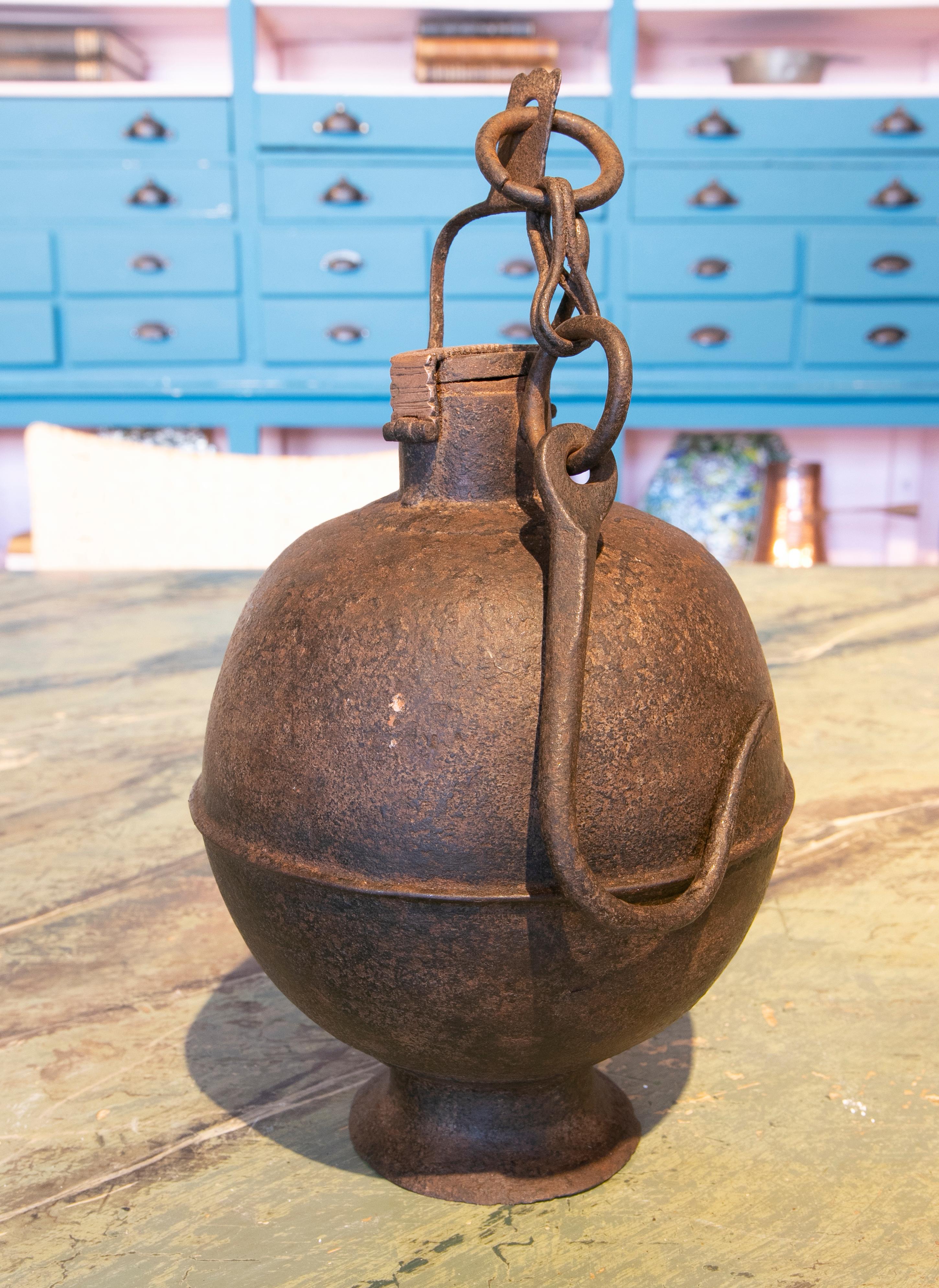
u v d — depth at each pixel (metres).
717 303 3.34
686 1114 0.62
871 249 3.30
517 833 0.46
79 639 1.48
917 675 1.35
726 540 3.85
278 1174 0.57
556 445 0.45
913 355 3.38
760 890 0.55
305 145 3.22
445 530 0.50
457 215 0.53
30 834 0.96
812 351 3.38
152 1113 0.62
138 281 3.34
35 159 3.25
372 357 3.40
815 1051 0.68
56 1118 0.62
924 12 3.31
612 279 3.33
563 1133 0.57
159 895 0.87
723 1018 0.72
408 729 0.46
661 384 3.39
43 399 3.44
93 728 1.19
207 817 0.55
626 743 0.47
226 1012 0.73
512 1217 0.53
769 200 3.27
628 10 3.14
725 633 0.51
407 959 0.48
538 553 0.49
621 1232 0.52
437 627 0.47
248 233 3.30
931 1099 0.63
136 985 0.75
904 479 4.10
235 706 0.52
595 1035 0.51
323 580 0.50
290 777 0.49
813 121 3.22
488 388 0.51
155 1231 0.53
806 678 1.34
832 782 1.05
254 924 0.53
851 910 0.84
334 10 3.26
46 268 3.31
